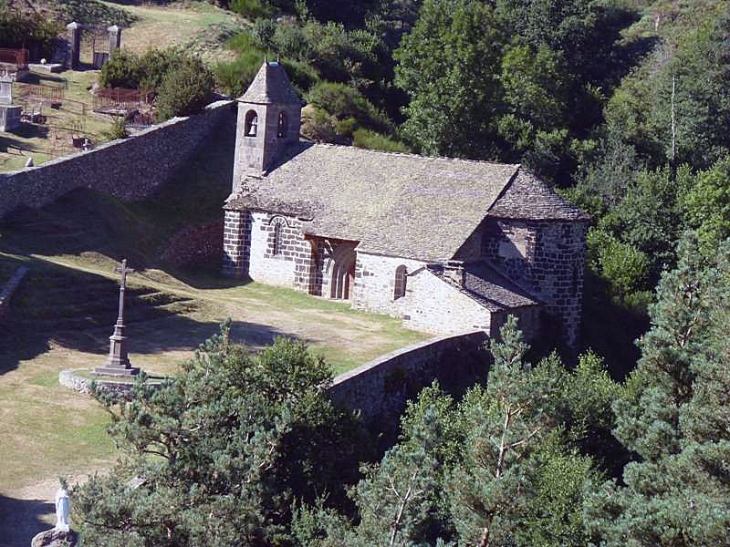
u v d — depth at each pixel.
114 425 44.22
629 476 46.16
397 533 41.81
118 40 111.31
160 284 78.00
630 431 50.09
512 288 77.88
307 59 118.25
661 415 49.22
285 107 87.06
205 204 91.56
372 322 75.88
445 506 47.19
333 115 109.62
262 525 44.81
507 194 80.12
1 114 91.50
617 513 45.03
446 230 77.94
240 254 85.19
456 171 82.25
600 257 97.06
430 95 109.56
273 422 48.22
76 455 52.53
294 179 85.19
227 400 46.25
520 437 44.06
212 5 131.88
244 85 108.38
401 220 79.50
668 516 42.69
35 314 66.56
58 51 110.94
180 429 44.03
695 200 102.81
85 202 82.31
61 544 42.91
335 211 82.12
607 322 89.81
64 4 120.31
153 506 41.72
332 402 53.31
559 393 57.59
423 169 83.00
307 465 50.38
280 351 52.91
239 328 71.88
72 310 68.44
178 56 105.81
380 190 82.44
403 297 77.38
